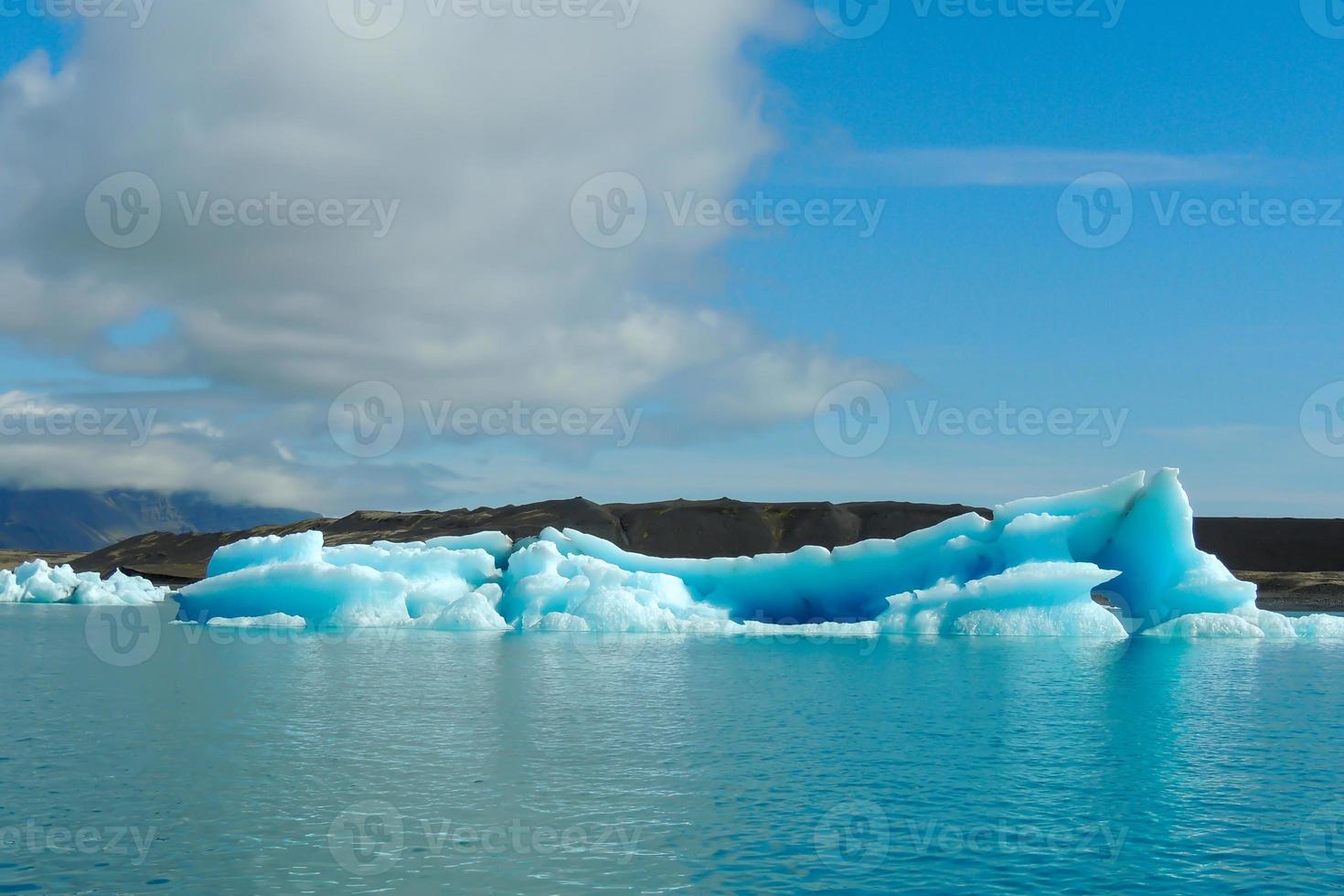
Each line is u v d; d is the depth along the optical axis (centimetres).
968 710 1788
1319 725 1650
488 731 1585
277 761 1375
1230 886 928
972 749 1464
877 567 3344
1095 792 1227
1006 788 1242
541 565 3503
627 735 1553
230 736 1543
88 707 1828
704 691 2011
